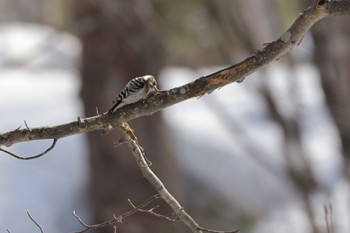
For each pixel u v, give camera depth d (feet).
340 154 49.85
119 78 51.55
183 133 56.59
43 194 51.60
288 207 49.08
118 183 49.90
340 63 47.42
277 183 51.47
